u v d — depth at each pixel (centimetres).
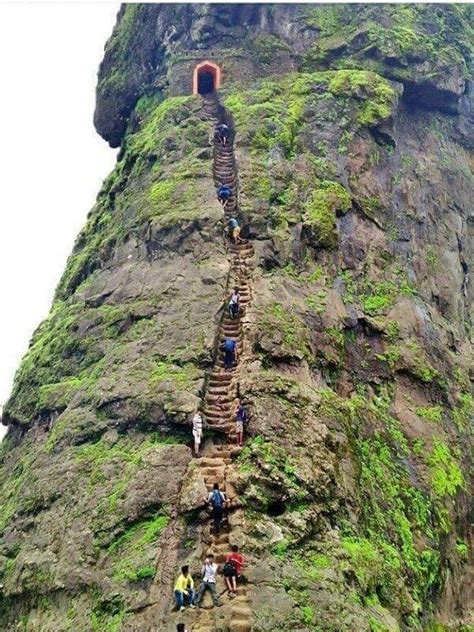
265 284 2883
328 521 2241
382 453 2755
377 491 2588
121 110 4356
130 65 4372
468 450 3114
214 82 3912
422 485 2778
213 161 3459
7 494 2914
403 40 4031
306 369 2681
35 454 2859
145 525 2212
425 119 4097
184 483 2234
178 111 3703
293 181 3306
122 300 3080
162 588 2000
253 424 2345
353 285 3191
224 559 2031
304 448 2327
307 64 3969
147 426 2503
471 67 4353
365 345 3061
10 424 3328
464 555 2805
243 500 2142
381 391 2983
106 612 2072
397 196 3631
